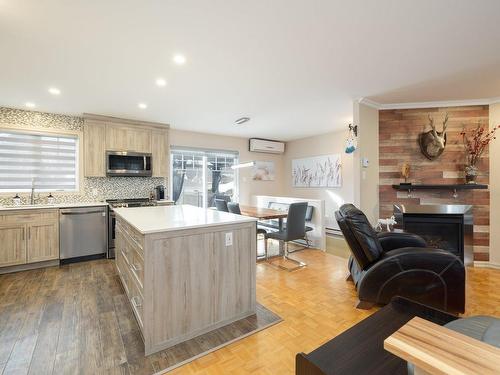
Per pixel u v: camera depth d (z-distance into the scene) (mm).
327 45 2199
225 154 6281
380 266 2215
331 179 5953
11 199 3840
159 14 1776
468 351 608
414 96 3439
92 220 3943
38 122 3996
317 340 1928
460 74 2783
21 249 3426
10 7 1677
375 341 1321
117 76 2762
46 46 2162
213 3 1674
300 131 5777
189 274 1938
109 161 4289
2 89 3090
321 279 3135
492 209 3535
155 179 5062
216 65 2543
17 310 2352
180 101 3598
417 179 3717
